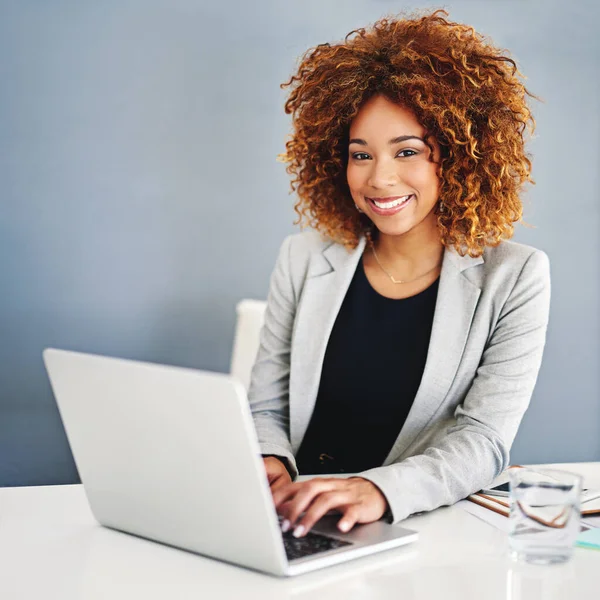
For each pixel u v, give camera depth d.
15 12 3.03
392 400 1.73
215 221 3.14
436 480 1.37
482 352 1.66
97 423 1.21
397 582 1.07
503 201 1.71
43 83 3.05
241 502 1.07
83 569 1.11
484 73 1.65
